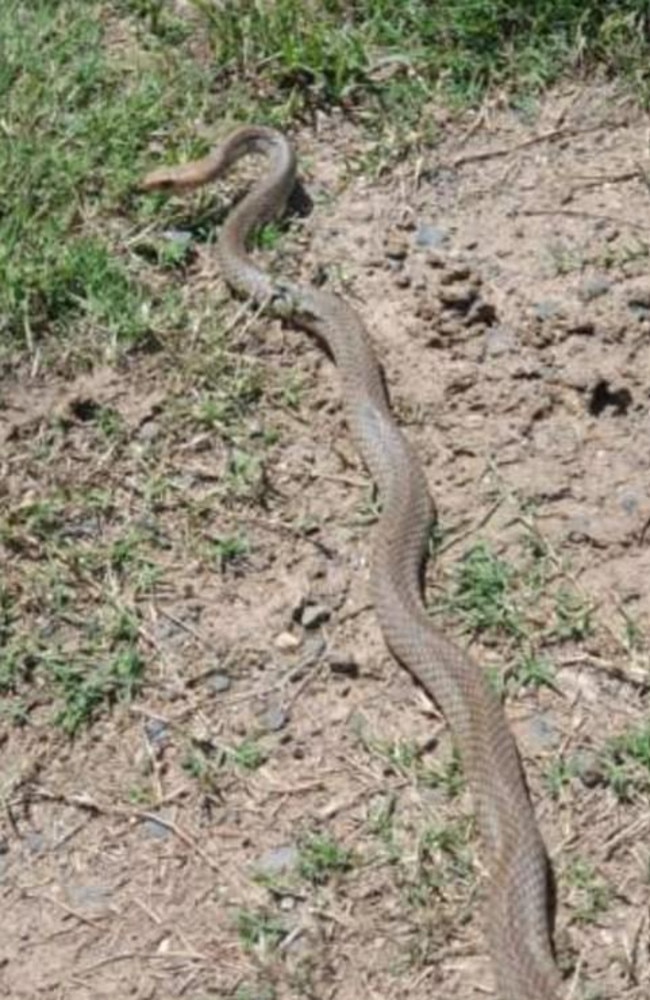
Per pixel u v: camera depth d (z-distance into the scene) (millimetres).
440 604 8859
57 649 8703
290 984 7641
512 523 9133
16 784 8305
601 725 8398
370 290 10180
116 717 8500
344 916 7816
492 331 9914
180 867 8031
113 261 10148
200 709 8516
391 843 8000
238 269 10070
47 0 11438
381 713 8492
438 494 9266
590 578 8914
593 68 11188
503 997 7504
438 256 10289
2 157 10430
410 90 11070
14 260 10016
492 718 8266
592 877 7895
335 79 11086
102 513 9195
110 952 7789
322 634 8773
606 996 7551
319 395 9688
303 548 9086
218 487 9289
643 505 9172
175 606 8875
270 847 8062
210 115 11047
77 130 10742
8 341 9789
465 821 8078
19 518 9109
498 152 10867
